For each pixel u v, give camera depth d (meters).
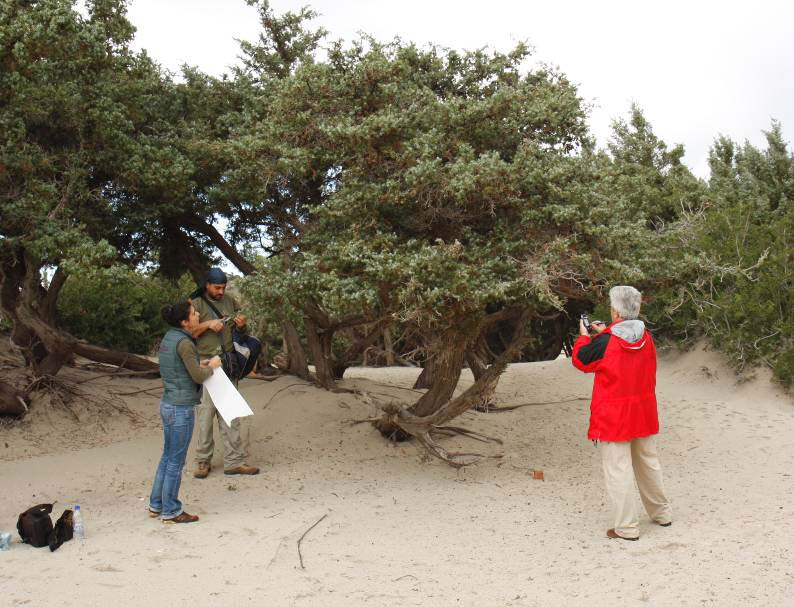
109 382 10.12
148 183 8.00
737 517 5.41
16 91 6.57
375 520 5.76
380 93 6.75
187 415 5.67
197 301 6.85
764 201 15.31
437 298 5.77
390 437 8.39
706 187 15.73
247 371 7.15
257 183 8.24
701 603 3.87
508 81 7.29
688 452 7.85
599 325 5.41
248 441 8.21
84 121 7.88
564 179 6.29
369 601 4.07
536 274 5.79
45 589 4.15
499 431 9.08
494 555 4.86
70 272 7.00
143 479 6.95
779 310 10.62
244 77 9.40
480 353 9.98
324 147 6.92
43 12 5.97
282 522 5.66
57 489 6.61
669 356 12.41
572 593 4.12
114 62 7.93
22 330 9.38
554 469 7.47
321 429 8.59
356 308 6.18
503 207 6.57
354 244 6.07
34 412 8.56
